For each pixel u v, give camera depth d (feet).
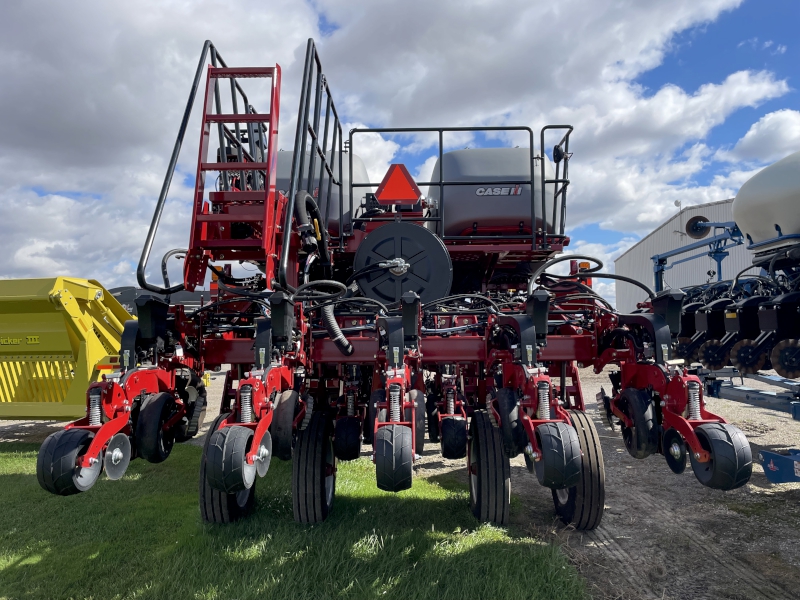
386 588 8.95
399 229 14.06
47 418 18.58
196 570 9.62
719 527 11.94
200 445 20.52
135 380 9.64
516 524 12.03
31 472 16.47
